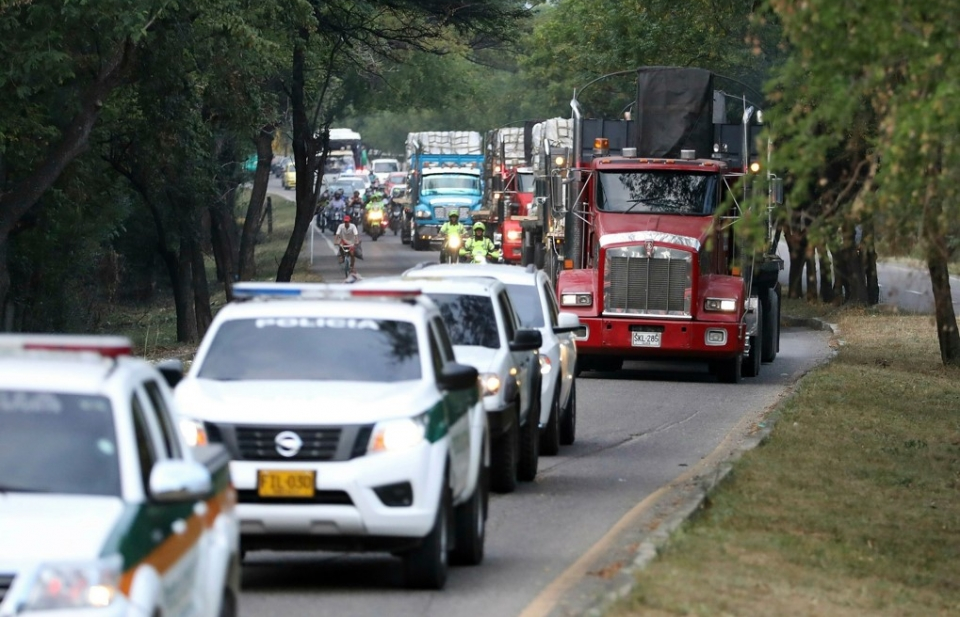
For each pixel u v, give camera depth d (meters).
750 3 98.44
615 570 34.12
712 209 87.56
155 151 111.62
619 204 88.12
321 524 30.86
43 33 76.44
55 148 88.06
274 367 34.00
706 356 85.44
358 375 33.75
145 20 76.44
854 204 32.88
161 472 19.62
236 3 83.69
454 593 32.19
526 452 49.84
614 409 73.31
